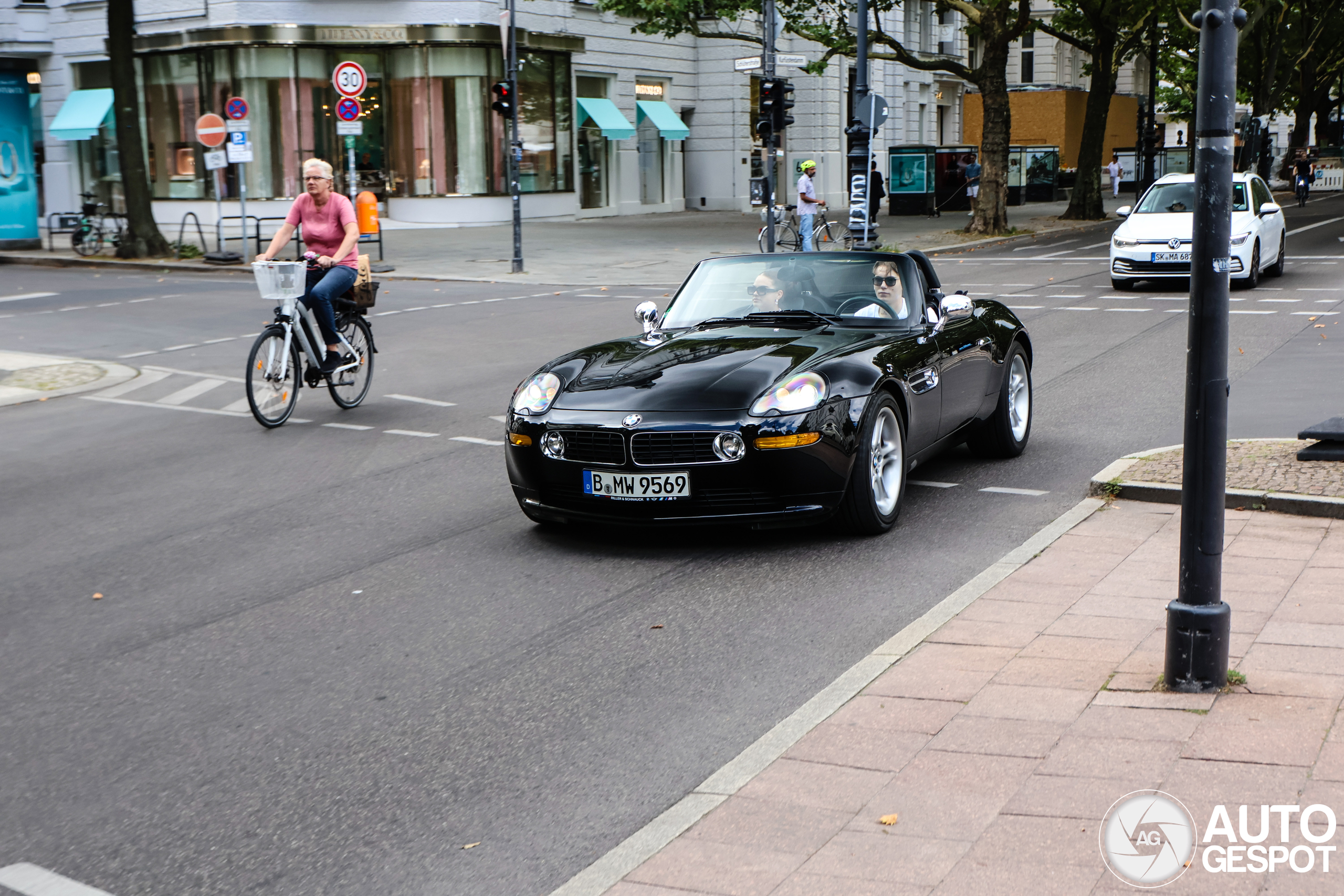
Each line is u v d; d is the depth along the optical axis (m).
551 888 3.34
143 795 3.97
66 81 38.78
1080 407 10.24
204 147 35.44
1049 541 6.22
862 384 6.49
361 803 3.86
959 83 56.81
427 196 36.28
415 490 8.11
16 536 7.23
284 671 5.00
